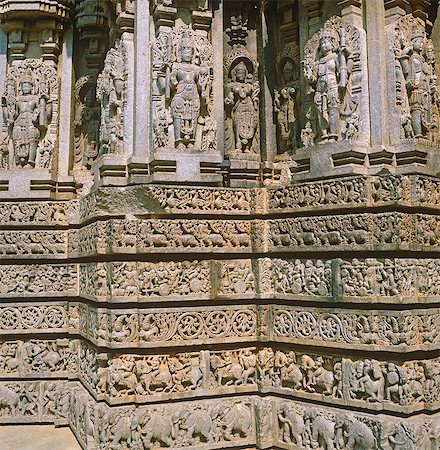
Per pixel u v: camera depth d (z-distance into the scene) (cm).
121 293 542
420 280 508
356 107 551
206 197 570
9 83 699
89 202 616
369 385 506
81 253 649
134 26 605
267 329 579
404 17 556
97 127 739
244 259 582
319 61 573
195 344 557
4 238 686
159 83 583
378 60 547
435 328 514
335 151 547
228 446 557
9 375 683
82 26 728
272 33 666
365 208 516
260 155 658
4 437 629
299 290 555
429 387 504
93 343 582
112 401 532
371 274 511
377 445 493
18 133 693
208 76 596
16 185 690
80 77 743
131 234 545
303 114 602
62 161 721
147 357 546
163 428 533
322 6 588
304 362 551
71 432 645
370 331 509
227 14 668
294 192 561
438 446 496
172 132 582
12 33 710
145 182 575
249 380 577
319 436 529
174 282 555
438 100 591
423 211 519
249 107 662
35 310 691
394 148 542
